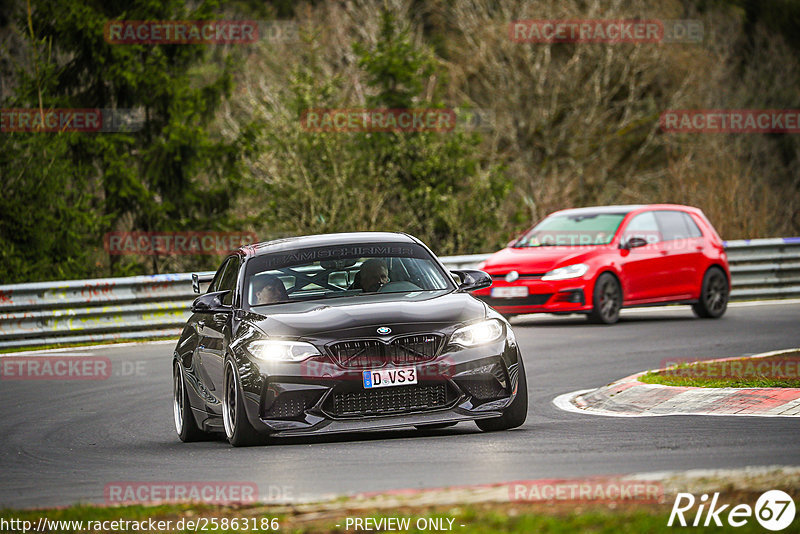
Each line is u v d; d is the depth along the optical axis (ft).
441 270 118.32
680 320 229.45
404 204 384.68
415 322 103.24
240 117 504.84
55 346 225.15
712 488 69.15
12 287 222.07
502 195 387.34
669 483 71.20
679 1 586.04
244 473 90.17
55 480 95.61
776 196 498.28
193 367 121.70
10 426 138.31
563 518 63.77
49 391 168.86
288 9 596.70
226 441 120.26
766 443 91.66
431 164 380.37
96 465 103.91
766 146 553.64
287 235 372.58
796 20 599.16
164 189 376.89
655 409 119.75
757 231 384.68
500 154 528.63
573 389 143.95
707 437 96.89
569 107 538.06
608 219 234.99
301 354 101.86
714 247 238.07
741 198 391.65
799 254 279.69
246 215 400.67
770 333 195.72
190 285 240.53
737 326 211.00
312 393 101.14
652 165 548.31
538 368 166.81
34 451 117.50
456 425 119.14
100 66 364.79
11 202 317.83
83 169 356.38
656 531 60.03
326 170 375.45
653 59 543.39
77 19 355.15
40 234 321.11
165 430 131.44
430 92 463.83
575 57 530.27
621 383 134.82
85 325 229.04
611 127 546.26
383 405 101.50
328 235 124.77
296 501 73.92
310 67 423.64
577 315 247.50
